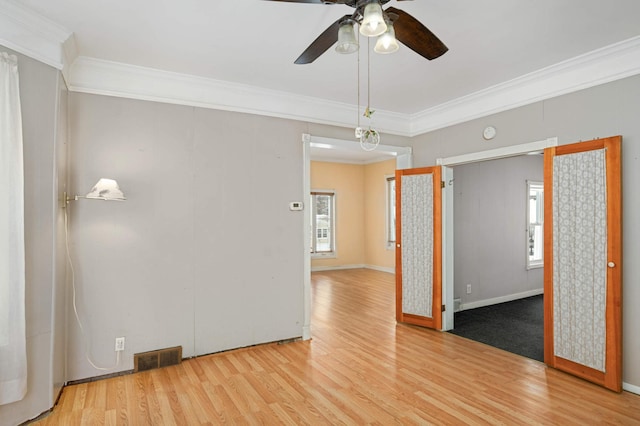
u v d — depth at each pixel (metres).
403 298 4.50
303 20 2.41
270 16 2.36
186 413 2.46
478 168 5.27
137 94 3.18
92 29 2.51
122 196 2.84
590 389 2.79
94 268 2.99
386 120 4.56
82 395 2.71
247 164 3.69
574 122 3.11
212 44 2.75
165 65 3.12
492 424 2.31
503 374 3.05
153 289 3.22
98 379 2.98
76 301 2.92
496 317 4.77
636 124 2.74
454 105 4.12
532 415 2.41
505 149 3.65
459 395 2.69
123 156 3.12
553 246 3.17
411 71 3.27
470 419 2.37
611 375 2.75
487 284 5.38
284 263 3.87
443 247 4.25
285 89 3.74
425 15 2.34
